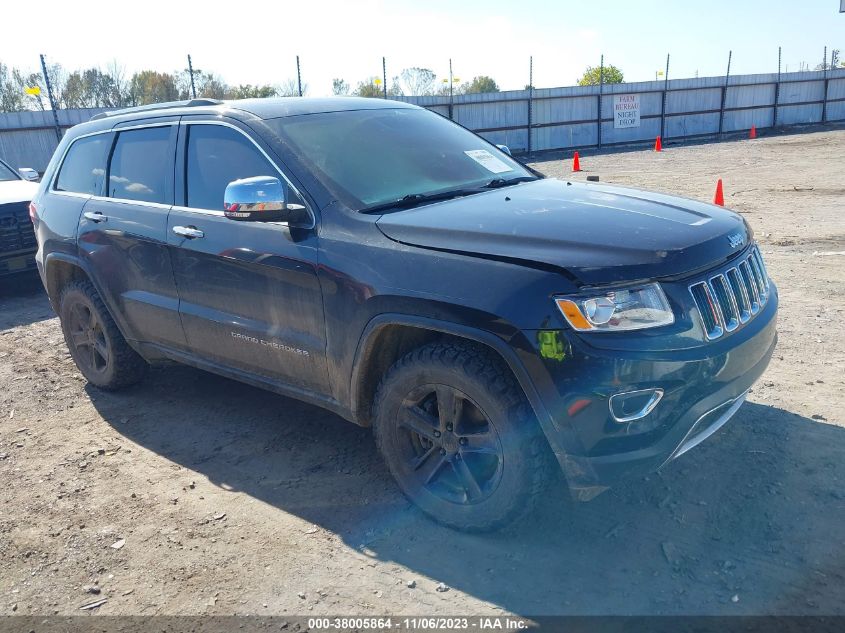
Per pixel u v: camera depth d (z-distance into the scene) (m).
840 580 2.70
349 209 3.38
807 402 4.12
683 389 2.73
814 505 3.15
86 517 3.56
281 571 3.03
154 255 4.25
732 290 3.03
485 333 2.82
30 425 4.71
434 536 3.20
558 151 30.12
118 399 5.07
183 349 4.34
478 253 2.92
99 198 4.74
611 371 2.64
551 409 2.73
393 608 2.76
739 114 32.75
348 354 3.32
